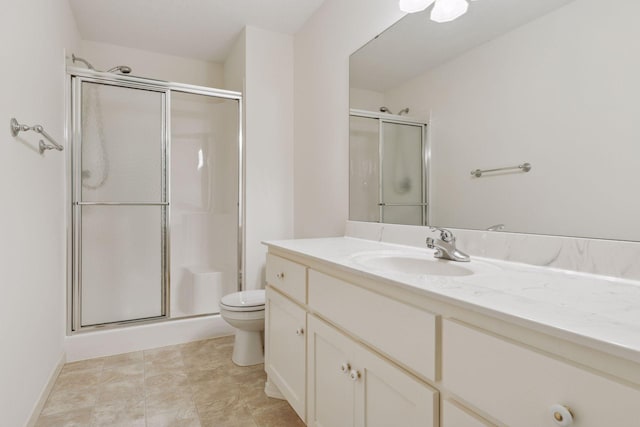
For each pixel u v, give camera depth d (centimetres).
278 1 226
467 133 132
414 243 154
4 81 117
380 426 93
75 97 216
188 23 251
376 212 180
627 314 60
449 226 140
